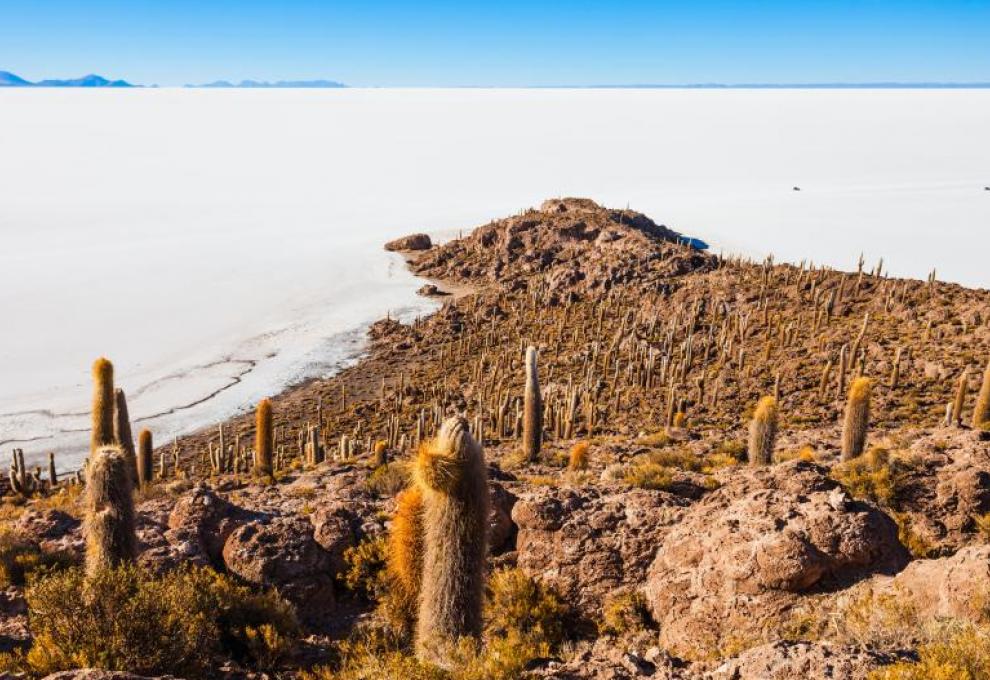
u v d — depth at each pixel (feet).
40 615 23.32
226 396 190.19
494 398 154.30
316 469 65.16
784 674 18.49
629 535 32.48
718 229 544.62
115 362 228.22
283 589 31.94
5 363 228.84
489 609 30.94
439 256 349.20
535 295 245.04
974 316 142.41
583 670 21.44
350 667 25.00
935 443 40.91
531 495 35.22
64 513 38.55
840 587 25.96
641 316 209.56
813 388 130.41
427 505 21.86
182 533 34.12
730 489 32.63
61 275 373.81
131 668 22.17
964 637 18.70
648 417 128.16
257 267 386.11
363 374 201.26
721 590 27.32
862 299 180.65
